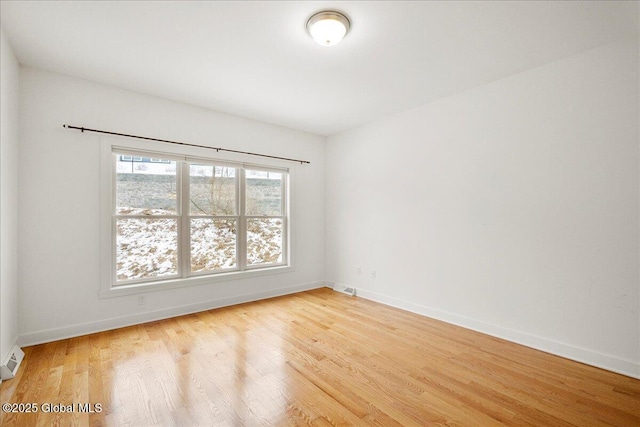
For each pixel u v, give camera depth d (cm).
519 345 277
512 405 188
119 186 324
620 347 229
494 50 246
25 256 265
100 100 304
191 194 373
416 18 205
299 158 471
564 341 255
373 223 427
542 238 269
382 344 277
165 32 222
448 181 340
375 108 378
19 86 263
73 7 194
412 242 377
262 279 429
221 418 173
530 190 276
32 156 269
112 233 316
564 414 179
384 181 412
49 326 276
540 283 270
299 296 443
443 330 313
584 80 246
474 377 221
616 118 231
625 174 228
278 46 240
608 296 235
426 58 258
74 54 251
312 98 345
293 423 170
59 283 281
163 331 303
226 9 196
